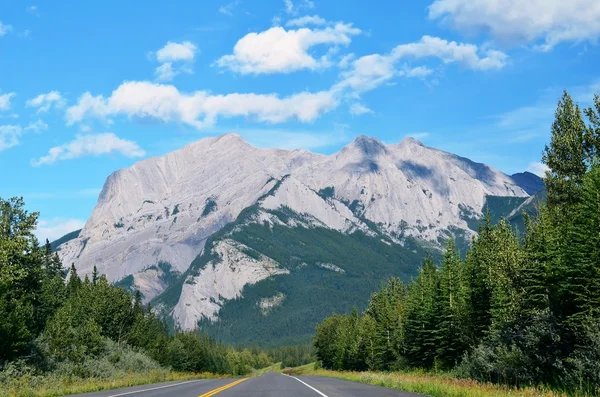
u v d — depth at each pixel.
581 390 24.92
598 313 29.77
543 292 35.06
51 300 67.94
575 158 37.44
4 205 52.47
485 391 24.98
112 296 83.81
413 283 84.12
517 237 43.38
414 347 71.69
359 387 33.19
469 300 56.94
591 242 31.00
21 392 29.97
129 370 58.25
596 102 37.72
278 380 49.16
